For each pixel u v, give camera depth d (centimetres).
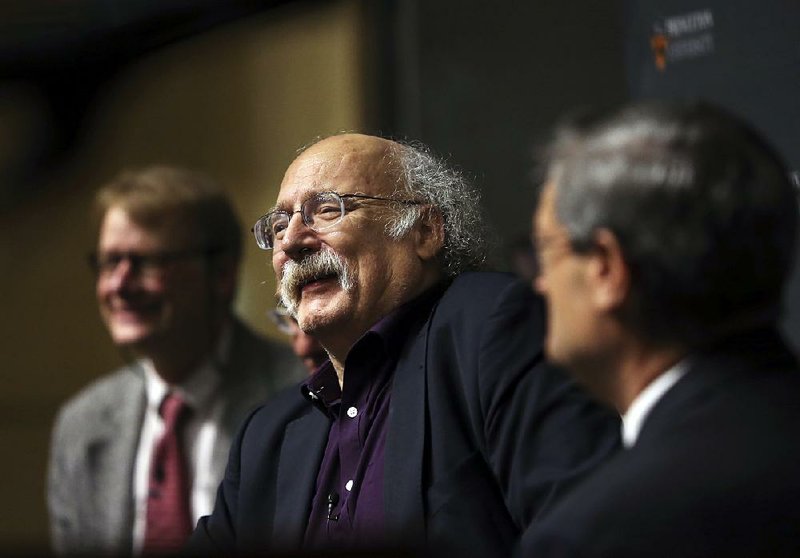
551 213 391
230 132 856
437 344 602
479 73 866
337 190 643
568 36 853
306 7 841
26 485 994
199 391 877
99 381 919
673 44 812
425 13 861
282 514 630
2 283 962
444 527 552
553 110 862
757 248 361
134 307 884
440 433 576
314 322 632
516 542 550
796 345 720
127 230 876
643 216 362
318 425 648
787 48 768
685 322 371
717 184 358
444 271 663
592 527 347
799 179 643
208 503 858
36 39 686
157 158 874
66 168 789
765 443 346
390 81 857
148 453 877
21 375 989
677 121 367
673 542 336
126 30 697
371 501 587
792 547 329
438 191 669
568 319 388
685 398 366
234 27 805
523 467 534
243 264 898
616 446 525
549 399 545
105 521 878
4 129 715
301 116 866
